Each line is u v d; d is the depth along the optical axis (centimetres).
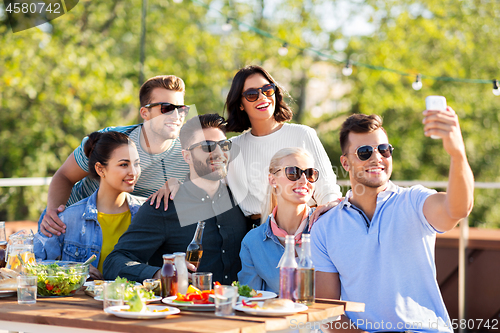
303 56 1229
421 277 195
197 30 1227
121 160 231
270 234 217
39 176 1078
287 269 175
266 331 157
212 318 157
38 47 1044
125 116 1221
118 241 224
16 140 1082
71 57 1049
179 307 172
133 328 148
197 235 208
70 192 284
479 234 389
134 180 233
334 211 211
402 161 1238
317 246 207
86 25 1145
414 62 1216
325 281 205
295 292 173
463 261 347
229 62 1230
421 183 362
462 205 173
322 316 164
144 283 187
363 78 1211
